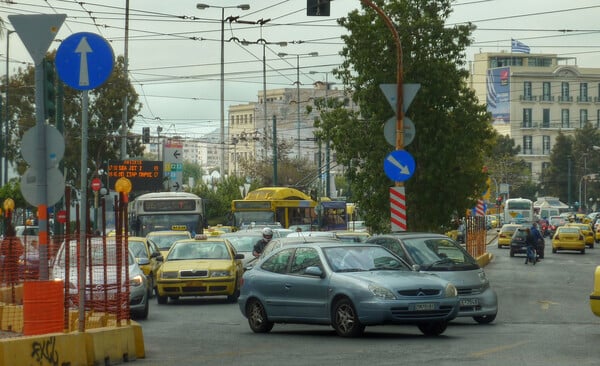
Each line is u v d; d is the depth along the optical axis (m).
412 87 31.66
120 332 17.47
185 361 17.11
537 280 43.50
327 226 72.75
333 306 20.58
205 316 27.75
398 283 19.94
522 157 168.62
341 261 21.25
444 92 37.97
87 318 19.16
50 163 16.84
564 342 19.16
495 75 171.62
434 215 38.84
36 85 16.73
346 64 39.09
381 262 21.56
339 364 15.99
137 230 50.78
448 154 38.06
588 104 171.62
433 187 38.62
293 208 62.28
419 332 21.83
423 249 24.56
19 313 20.83
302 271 21.58
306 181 116.94
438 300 20.00
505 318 25.67
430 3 39.22
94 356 16.59
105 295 19.20
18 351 14.70
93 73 16.20
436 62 37.72
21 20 16.41
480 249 60.72
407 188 38.62
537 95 170.62
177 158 91.50
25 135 16.84
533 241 59.28
